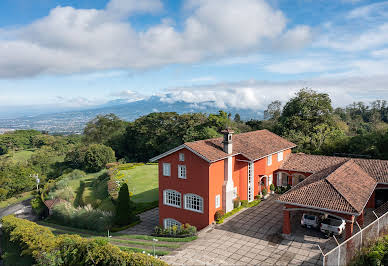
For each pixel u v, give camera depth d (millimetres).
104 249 20359
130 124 89625
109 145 90062
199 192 28156
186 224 27438
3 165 76000
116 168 57938
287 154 40875
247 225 26797
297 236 23781
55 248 22344
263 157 33344
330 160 36219
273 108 95875
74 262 21359
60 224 41969
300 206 22734
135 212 37094
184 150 29016
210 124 67500
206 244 23266
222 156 28453
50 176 79312
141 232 31484
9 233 28500
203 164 27609
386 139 41250
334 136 51594
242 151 31875
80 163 74938
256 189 34875
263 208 31359
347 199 21422
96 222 34500
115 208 37281
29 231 25547
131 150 88750
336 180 24641
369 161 32594
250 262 20000
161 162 31219
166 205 31062
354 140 45000
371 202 29906
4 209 59688
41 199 54094
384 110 104000
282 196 23969
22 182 69750
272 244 22688
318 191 23109
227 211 29672
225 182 29406
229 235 24844
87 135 96750
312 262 19625
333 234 22844
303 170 35969
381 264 17203
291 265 19391
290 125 59781
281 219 27938
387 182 28141
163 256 21594
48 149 100938
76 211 39125
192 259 20625
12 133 123562
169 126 79250
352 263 16891
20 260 25188
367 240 18406
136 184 49812
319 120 59875
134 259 18750
